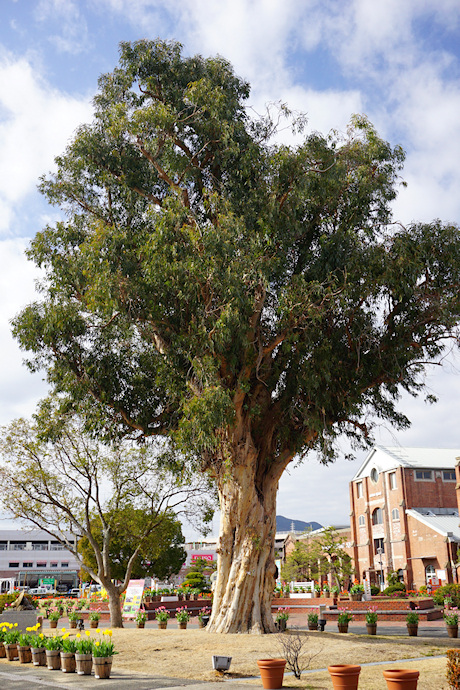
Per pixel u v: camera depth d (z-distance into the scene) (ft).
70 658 50.44
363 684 40.45
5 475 92.89
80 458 93.97
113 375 77.87
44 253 73.92
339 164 69.05
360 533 220.43
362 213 73.31
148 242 64.28
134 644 67.92
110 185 78.64
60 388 78.64
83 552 162.81
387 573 195.62
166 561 180.75
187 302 64.95
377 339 72.49
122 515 101.45
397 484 201.98
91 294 66.03
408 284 67.21
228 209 67.51
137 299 66.69
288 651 48.44
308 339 67.26
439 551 180.55
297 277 65.36
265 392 77.77
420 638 72.08
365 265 67.41
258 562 73.20
